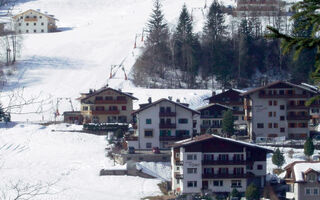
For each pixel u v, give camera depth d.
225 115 154.38
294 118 161.25
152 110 147.12
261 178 114.81
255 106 162.38
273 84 162.00
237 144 113.31
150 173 126.38
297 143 148.62
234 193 105.94
